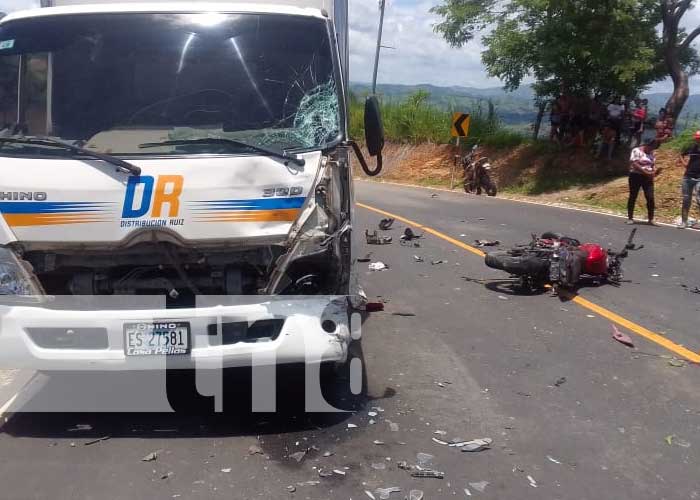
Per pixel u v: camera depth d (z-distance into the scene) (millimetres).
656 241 12453
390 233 13031
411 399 5211
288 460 4266
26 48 4926
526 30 22297
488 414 4961
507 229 13648
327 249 4555
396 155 31766
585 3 20672
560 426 4781
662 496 3902
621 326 7078
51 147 4426
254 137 4750
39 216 4332
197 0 5336
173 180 4309
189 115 4844
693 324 7176
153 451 4387
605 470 4188
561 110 22906
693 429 4762
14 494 3881
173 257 4461
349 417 4887
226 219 4348
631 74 20031
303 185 4457
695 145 14188
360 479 4039
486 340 6641
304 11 5172
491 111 28719
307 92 4934
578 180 21500
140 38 4949
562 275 8156
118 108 4816
